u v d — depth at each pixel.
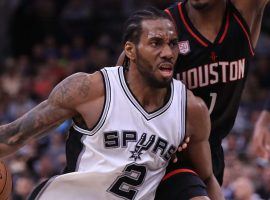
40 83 21.83
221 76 7.71
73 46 24.97
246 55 7.79
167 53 6.78
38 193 7.19
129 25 6.94
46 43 25.00
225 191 13.58
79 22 25.97
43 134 7.13
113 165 6.88
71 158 7.12
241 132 18.38
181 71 7.73
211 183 7.55
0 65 23.89
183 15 7.68
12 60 24.61
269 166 14.85
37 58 24.36
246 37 7.69
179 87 7.08
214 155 8.09
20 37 26.30
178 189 7.27
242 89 7.96
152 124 6.87
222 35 7.62
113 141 6.86
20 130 7.02
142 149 6.88
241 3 7.67
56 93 6.94
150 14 6.89
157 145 6.91
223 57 7.66
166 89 6.97
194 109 7.04
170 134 6.95
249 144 17.61
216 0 7.50
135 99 6.86
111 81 6.90
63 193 7.11
